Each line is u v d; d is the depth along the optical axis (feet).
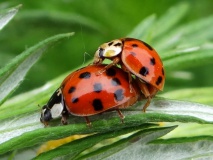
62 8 0.32
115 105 0.20
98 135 0.20
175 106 0.21
